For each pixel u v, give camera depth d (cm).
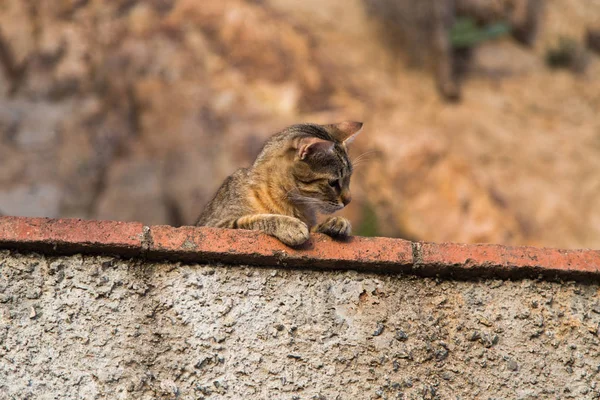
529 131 1805
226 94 1605
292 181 636
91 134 1584
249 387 422
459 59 1988
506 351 448
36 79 1642
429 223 1518
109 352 416
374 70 1794
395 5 1886
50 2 1711
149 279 430
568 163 1728
